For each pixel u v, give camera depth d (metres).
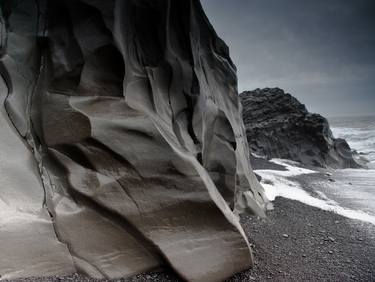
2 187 4.62
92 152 5.20
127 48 6.21
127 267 4.85
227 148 8.56
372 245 7.51
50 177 5.16
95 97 5.64
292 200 12.13
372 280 5.66
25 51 5.92
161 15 6.83
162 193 5.30
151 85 6.57
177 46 7.50
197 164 6.25
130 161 5.24
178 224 5.24
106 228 4.96
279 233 8.15
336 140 30.39
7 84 5.57
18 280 4.15
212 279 5.05
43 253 4.43
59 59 5.81
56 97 5.59
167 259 4.87
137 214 5.03
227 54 11.38
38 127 5.51
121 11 6.07
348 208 11.88
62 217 4.78
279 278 5.52
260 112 32.03
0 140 4.99
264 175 17.86
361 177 20.53
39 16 6.22
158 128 5.76
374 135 52.59
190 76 7.56
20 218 4.48
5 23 6.05
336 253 6.92
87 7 5.86
